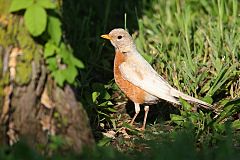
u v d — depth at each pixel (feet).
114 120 40.47
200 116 38.60
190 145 31.30
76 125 31.68
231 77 43.60
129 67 41.01
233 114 40.29
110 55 49.39
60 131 31.42
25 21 29.32
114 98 44.60
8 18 30.14
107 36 41.96
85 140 31.91
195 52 46.37
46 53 30.35
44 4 29.50
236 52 45.65
